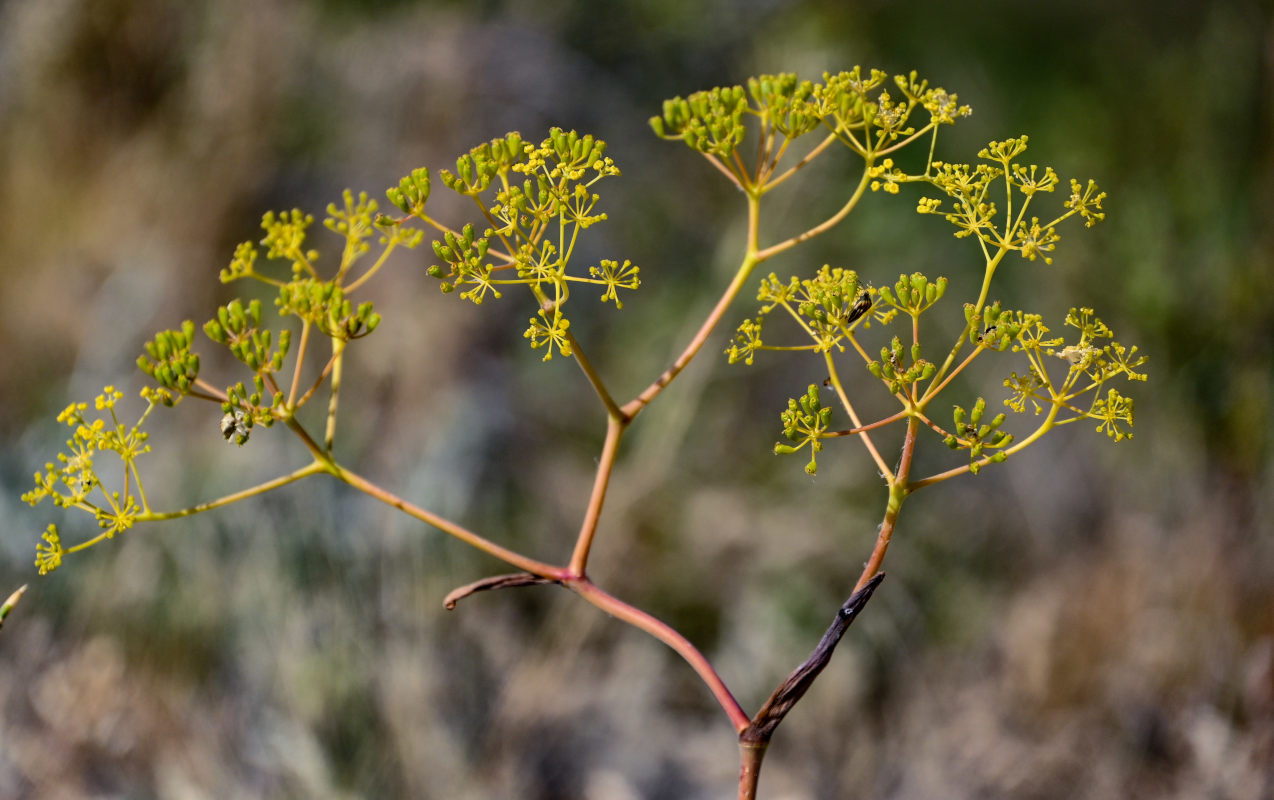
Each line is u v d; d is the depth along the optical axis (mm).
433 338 4320
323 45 5438
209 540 3410
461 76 5312
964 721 3346
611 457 1259
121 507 1195
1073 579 3703
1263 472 3637
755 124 4715
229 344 1171
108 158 4941
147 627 3201
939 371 1179
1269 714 3084
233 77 5039
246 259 1163
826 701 3387
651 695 3443
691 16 6195
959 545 3973
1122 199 4852
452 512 3766
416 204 1188
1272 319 3963
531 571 1234
